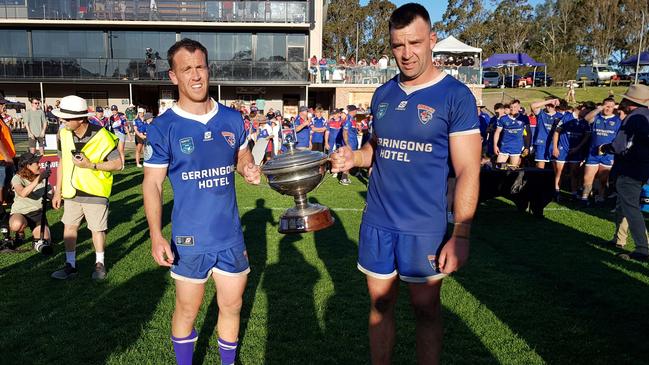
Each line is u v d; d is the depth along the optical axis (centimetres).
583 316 421
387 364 282
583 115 1026
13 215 605
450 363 343
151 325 399
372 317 279
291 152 287
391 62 2995
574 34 6259
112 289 478
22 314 420
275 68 2823
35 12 2812
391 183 262
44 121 1366
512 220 814
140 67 2823
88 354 352
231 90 3006
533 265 559
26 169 618
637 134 564
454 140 243
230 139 288
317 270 534
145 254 597
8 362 341
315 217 282
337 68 2852
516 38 6347
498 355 354
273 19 2852
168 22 2825
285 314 420
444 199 257
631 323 408
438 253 257
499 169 823
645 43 5644
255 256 586
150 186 280
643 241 578
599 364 343
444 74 253
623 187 585
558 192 1001
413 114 251
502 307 438
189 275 285
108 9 2827
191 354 305
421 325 267
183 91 279
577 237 697
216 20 2845
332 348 362
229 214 290
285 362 343
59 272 505
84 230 717
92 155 489
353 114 1475
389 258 266
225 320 299
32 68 2781
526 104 3228
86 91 3005
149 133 280
